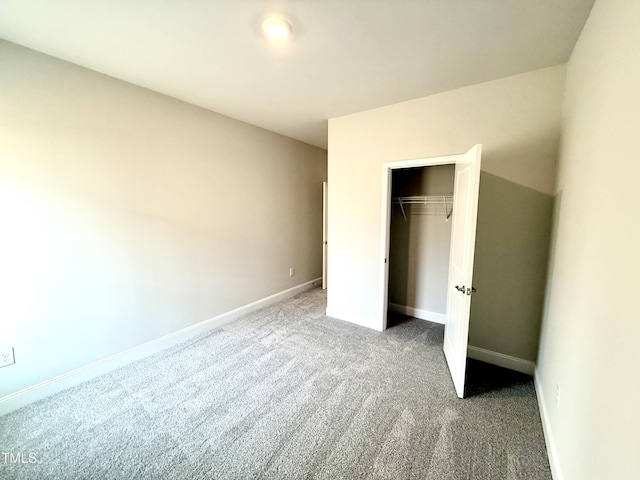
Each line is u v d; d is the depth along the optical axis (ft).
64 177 6.75
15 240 6.14
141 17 5.03
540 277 7.36
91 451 5.22
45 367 6.70
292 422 5.92
